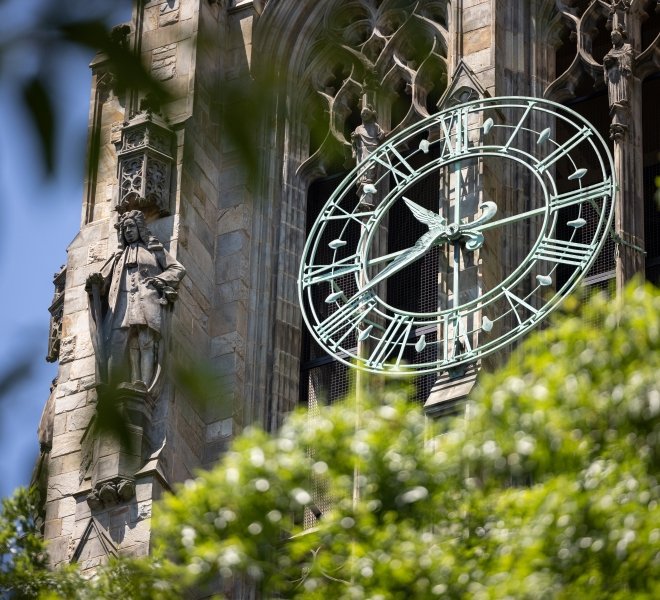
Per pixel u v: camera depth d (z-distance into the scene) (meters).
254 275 104.56
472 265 95.31
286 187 107.75
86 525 90.81
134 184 102.94
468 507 59.78
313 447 63.75
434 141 100.81
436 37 108.38
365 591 57.47
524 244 98.00
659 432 56.47
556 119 103.06
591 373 58.69
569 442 57.59
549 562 54.28
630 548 53.41
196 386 35.53
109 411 34.50
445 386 91.00
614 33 101.56
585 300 95.38
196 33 36.38
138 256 99.94
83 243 104.81
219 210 106.25
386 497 60.53
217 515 61.38
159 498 91.19
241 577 91.69
